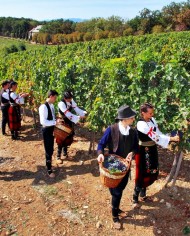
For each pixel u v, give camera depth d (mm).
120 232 4699
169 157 6902
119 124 4469
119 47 25312
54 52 23562
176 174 5578
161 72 5789
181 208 5184
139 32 72938
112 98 6645
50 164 6246
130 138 4477
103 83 7035
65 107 6512
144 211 5148
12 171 6602
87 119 7125
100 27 92250
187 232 4637
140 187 5094
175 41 26016
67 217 5023
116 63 6648
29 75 10297
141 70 5816
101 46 27672
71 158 7105
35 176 6355
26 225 4848
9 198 5562
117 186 4562
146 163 4914
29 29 128875
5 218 5012
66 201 5449
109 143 4574
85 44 31062
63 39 83250
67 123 6707
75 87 7738
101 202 5414
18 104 8242
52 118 5977
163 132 5672
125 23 84938
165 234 4621
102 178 4410
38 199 5523
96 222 4914
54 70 8898
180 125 5297
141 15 77125
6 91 8234
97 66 7891
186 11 68812
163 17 73625
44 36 90500
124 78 6461
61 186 5941
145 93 5984
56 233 4664
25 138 8547
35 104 9383
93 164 6758
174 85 5434
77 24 104625
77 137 8344
